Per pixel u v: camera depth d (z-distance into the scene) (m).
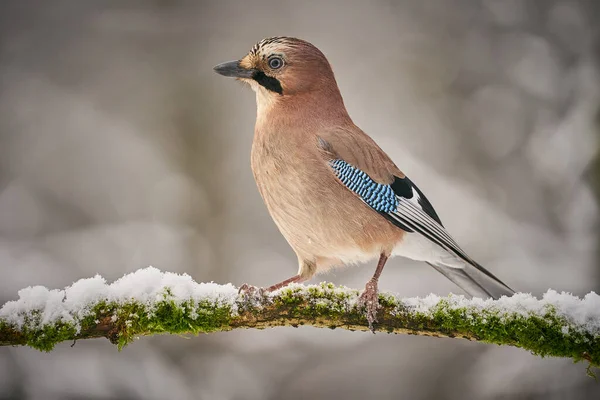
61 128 14.18
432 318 5.57
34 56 15.20
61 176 13.78
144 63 15.21
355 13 16.12
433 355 11.74
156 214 13.40
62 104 14.50
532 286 11.92
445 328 5.54
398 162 13.70
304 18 16.00
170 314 5.30
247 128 14.27
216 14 15.79
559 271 12.04
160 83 14.93
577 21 14.82
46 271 12.30
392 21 16.12
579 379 11.05
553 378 11.12
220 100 14.62
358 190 6.99
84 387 10.53
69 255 12.70
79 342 10.79
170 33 15.43
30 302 5.18
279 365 11.61
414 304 5.65
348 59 15.66
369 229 7.04
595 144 12.32
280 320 5.58
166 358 11.26
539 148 13.61
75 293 5.25
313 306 5.62
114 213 13.47
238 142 14.16
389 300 5.68
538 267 12.16
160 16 15.60
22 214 13.34
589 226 12.18
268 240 13.35
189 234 13.21
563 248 12.45
